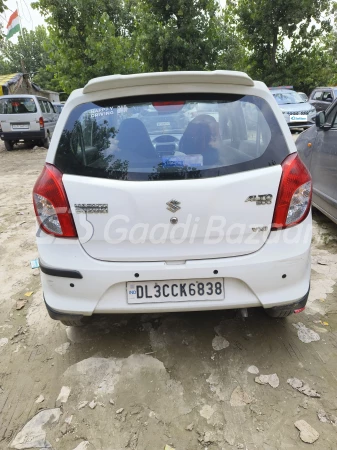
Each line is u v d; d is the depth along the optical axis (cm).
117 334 261
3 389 218
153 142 205
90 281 203
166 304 205
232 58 1784
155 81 203
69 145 208
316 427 185
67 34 1564
